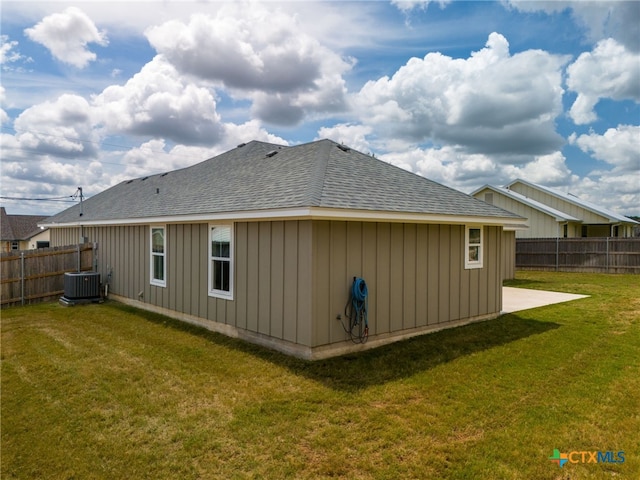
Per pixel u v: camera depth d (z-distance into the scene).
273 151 10.07
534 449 3.36
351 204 5.69
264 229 6.31
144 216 9.26
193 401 4.38
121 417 4.01
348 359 5.70
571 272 18.50
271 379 4.98
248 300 6.67
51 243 16.28
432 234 7.29
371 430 3.70
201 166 12.51
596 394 4.46
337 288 5.83
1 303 10.45
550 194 24.28
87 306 10.32
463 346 6.38
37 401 4.42
